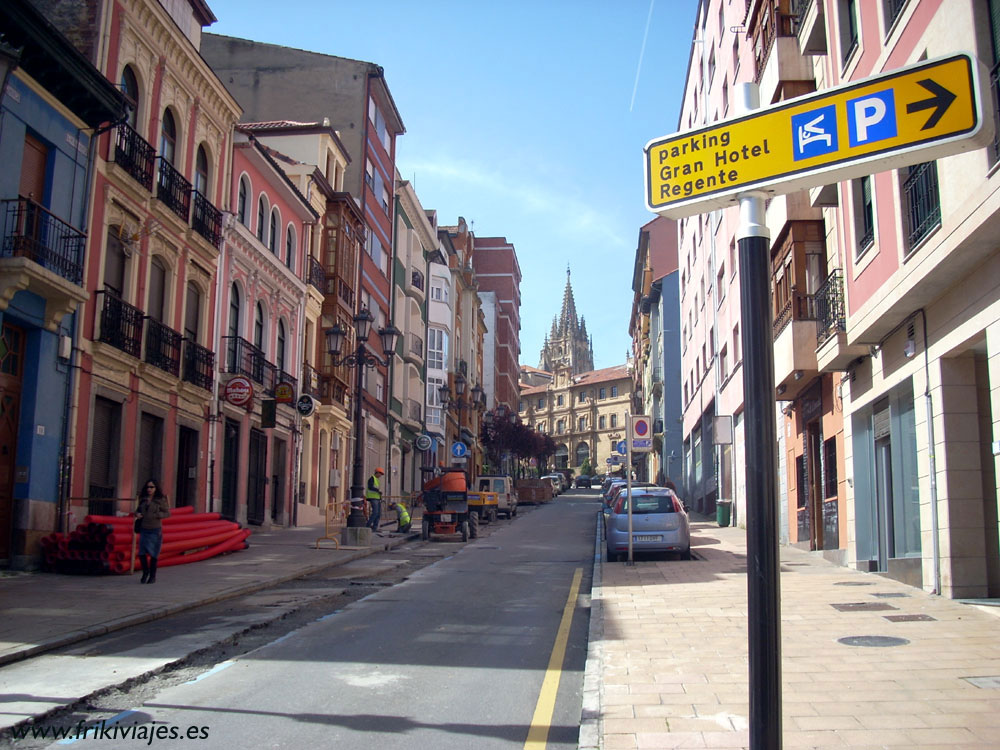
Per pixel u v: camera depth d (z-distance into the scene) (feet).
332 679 25.63
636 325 272.31
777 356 62.18
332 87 128.26
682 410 178.09
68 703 22.17
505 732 20.56
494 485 128.98
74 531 48.34
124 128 59.57
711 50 115.85
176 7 72.02
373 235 132.26
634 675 25.27
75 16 57.82
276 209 91.81
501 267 301.43
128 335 60.03
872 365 48.32
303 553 64.95
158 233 65.46
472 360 222.69
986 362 38.37
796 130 11.48
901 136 10.73
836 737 18.72
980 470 37.83
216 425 75.15
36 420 49.80
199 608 39.37
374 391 132.87
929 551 39.78
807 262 57.26
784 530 74.13
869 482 51.39
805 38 56.03
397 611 39.32
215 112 76.13
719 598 40.65
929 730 19.12
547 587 48.39
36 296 49.55
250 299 84.48
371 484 89.61
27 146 49.80
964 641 28.50
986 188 29.96
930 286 37.14
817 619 33.45
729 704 21.89
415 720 21.43
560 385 441.68
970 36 32.01
